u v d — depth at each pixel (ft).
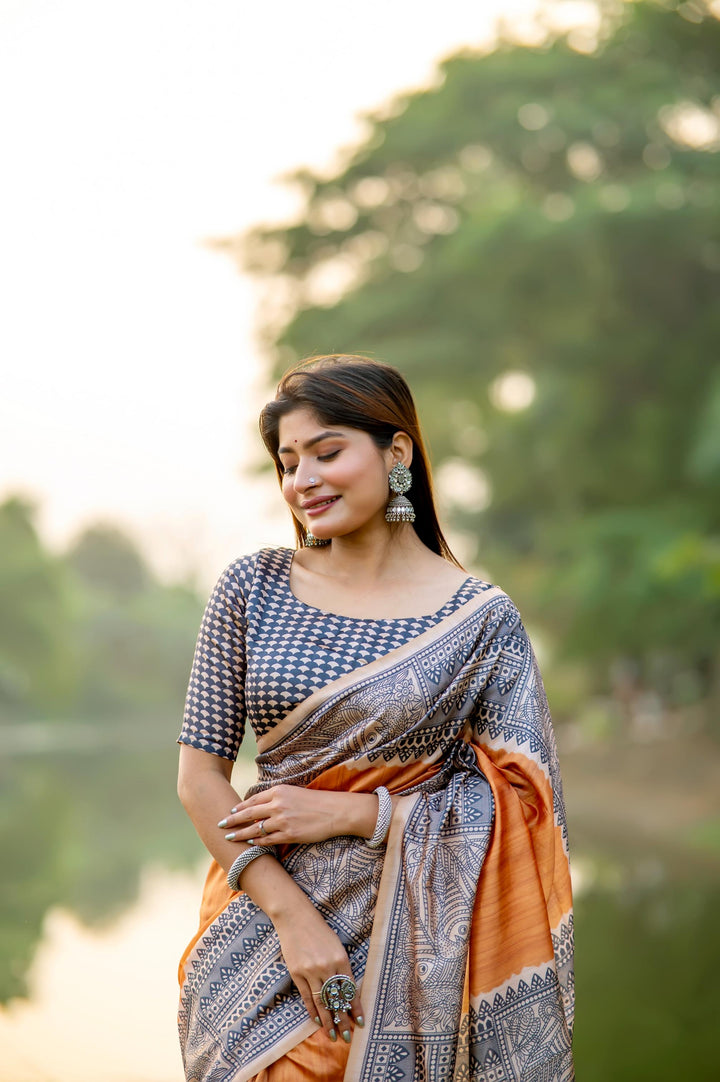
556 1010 8.57
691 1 91.91
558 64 101.55
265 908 8.61
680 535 84.69
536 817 8.93
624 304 91.09
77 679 311.27
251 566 9.49
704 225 84.33
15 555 273.13
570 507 105.09
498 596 9.33
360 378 9.25
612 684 125.29
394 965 8.48
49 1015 21.09
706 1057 21.36
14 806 85.71
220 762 9.24
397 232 115.44
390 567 9.41
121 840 60.59
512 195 93.30
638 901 40.22
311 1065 8.41
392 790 8.82
